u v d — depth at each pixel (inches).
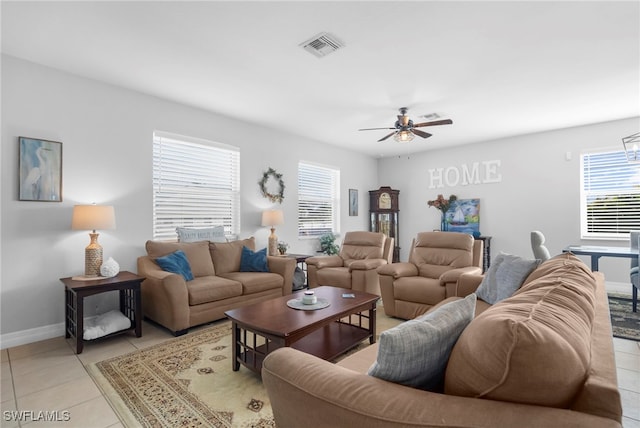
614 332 120.2
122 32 99.7
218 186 178.9
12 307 113.8
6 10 88.7
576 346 32.5
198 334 121.6
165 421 70.1
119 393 81.0
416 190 270.5
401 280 139.8
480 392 32.4
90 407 75.4
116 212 138.3
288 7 87.7
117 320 116.0
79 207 117.0
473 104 160.2
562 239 205.3
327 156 242.8
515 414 28.8
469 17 92.2
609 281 192.1
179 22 94.6
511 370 30.0
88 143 130.9
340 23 95.0
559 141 206.2
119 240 139.0
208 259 151.3
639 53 112.0
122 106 140.4
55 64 120.2
